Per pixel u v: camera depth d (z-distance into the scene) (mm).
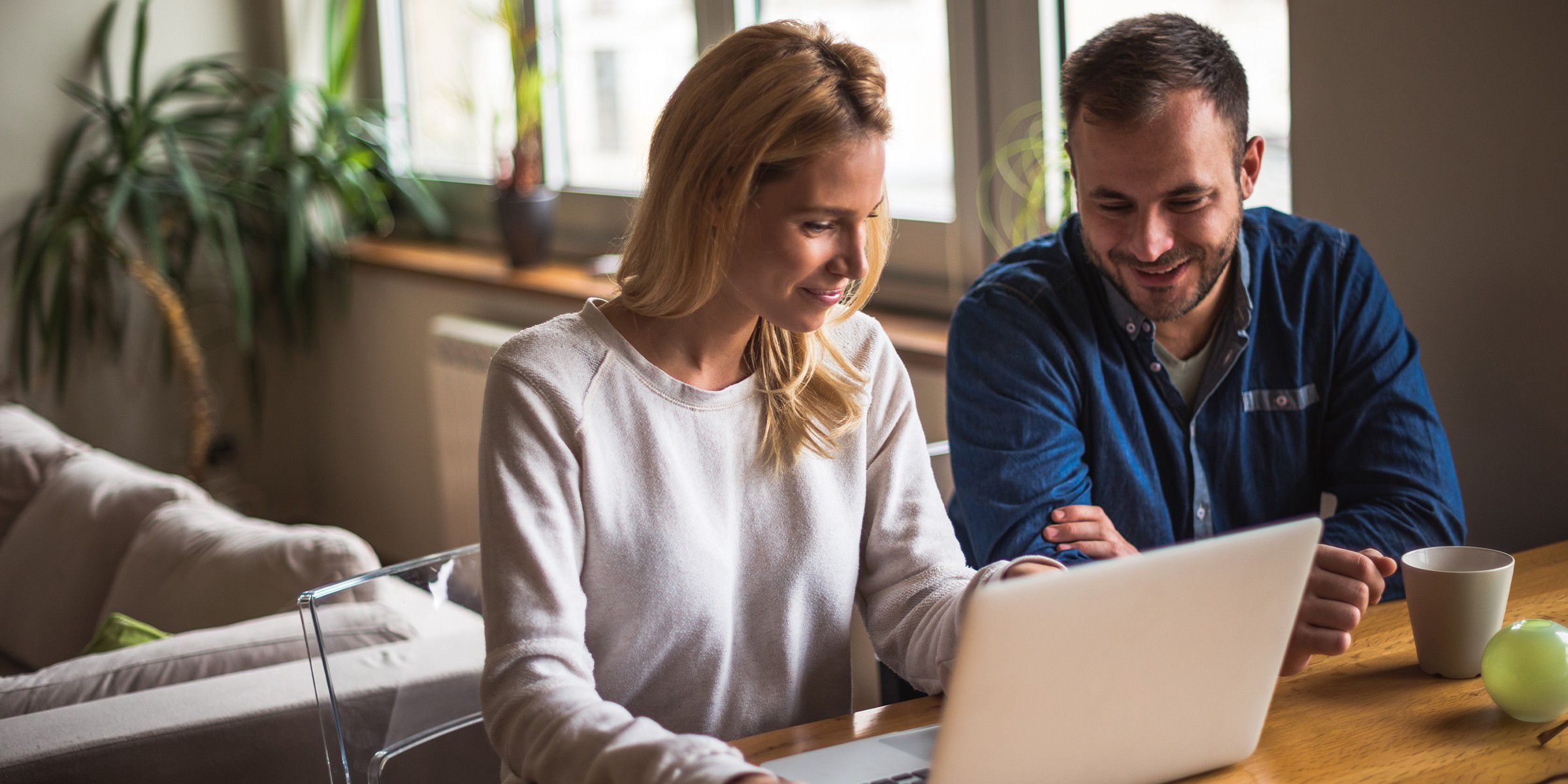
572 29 3480
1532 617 1211
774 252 1094
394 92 4160
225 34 4082
